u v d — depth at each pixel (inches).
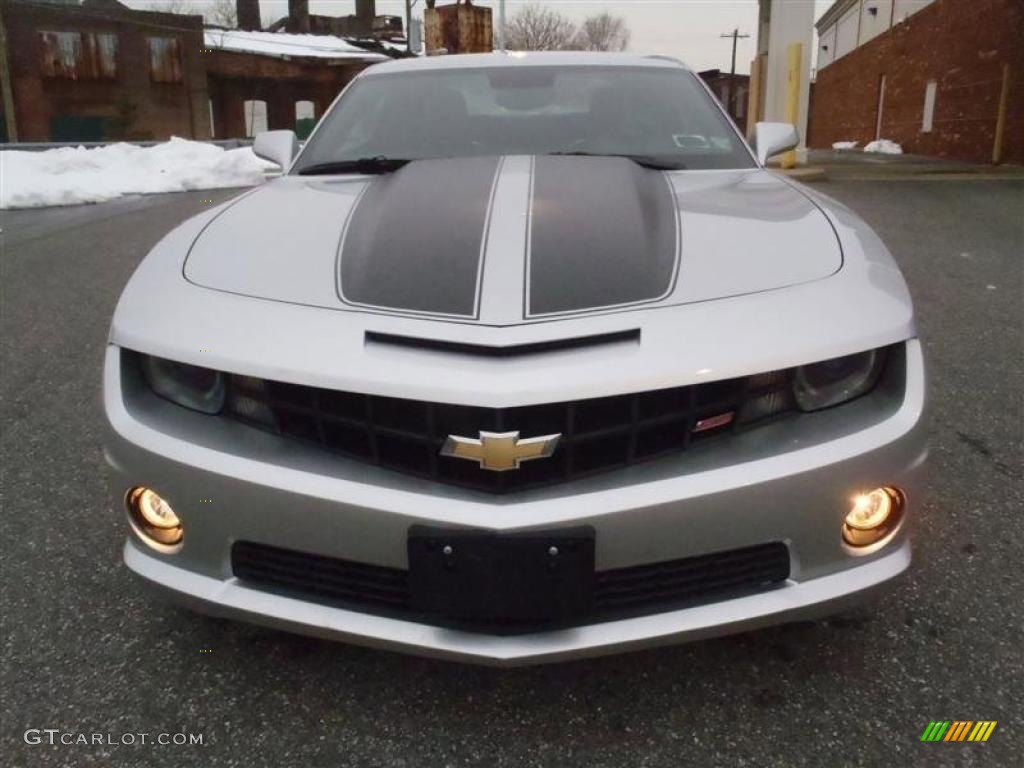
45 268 232.7
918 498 68.4
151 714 70.5
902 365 66.8
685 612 63.8
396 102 116.7
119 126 1061.1
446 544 60.7
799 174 431.5
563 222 74.7
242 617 67.3
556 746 66.7
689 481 61.5
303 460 64.3
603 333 62.2
